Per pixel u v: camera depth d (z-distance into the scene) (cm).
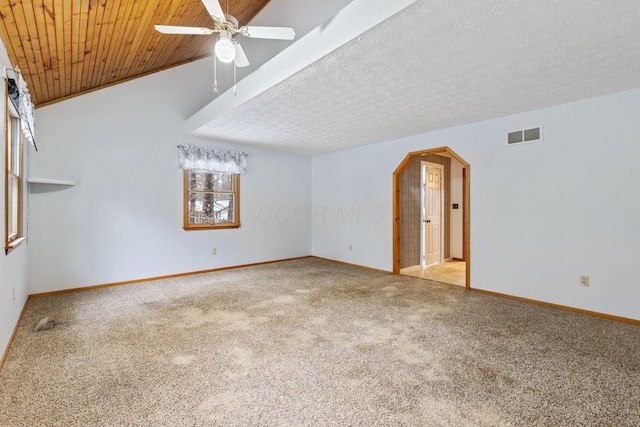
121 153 429
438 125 421
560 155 335
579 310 323
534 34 198
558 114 336
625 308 296
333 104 336
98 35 273
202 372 205
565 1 165
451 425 156
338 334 267
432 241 609
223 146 529
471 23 186
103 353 231
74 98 393
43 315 310
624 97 296
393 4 178
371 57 229
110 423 157
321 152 632
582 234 321
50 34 240
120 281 432
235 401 175
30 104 265
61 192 386
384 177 527
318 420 160
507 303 355
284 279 471
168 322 294
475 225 407
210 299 367
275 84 281
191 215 505
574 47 215
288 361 220
